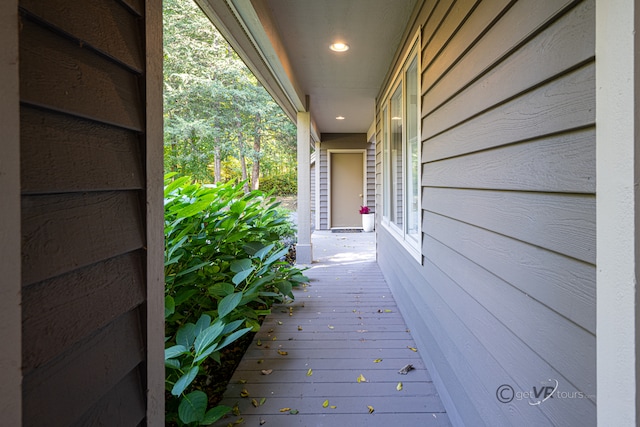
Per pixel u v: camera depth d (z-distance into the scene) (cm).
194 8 1015
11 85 44
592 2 67
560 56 77
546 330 85
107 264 64
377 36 283
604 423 65
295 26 266
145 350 73
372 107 548
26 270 47
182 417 141
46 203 51
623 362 60
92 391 59
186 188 270
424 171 204
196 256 255
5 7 43
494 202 112
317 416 165
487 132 116
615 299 62
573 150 74
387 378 198
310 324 283
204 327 191
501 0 105
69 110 54
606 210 63
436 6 176
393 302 339
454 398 155
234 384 194
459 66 143
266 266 295
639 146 57
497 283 111
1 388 42
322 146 888
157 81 79
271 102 1227
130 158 70
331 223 909
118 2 67
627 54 58
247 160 1523
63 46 54
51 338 51
